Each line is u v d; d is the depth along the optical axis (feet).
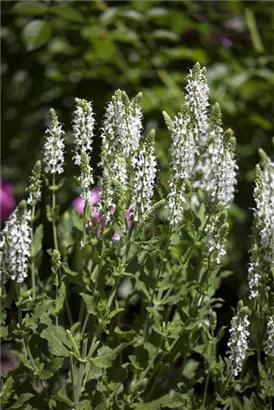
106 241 6.51
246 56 13.39
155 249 6.25
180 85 12.55
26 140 14.34
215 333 9.02
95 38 11.75
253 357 7.43
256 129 12.72
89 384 6.59
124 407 6.42
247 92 12.35
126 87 12.85
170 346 6.80
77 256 7.80
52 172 6.51
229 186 6.92
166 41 13.32
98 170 11.59
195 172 7.09
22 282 6.51
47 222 10.98
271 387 6.40
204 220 6.81
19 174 14.25
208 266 6.36
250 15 13.52
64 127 13.04
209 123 6.93
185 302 6.61
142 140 7.36
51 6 11.91
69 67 12.79
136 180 6.06
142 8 12.10
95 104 12.76
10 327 6.18
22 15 12.39
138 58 12.86
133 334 6.41
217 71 12.70
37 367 6.21
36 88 13.71
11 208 12.83
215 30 13.44
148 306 6.73
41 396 6.61
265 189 6.99
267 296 6.61
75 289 8.34
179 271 6.73
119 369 6.41
